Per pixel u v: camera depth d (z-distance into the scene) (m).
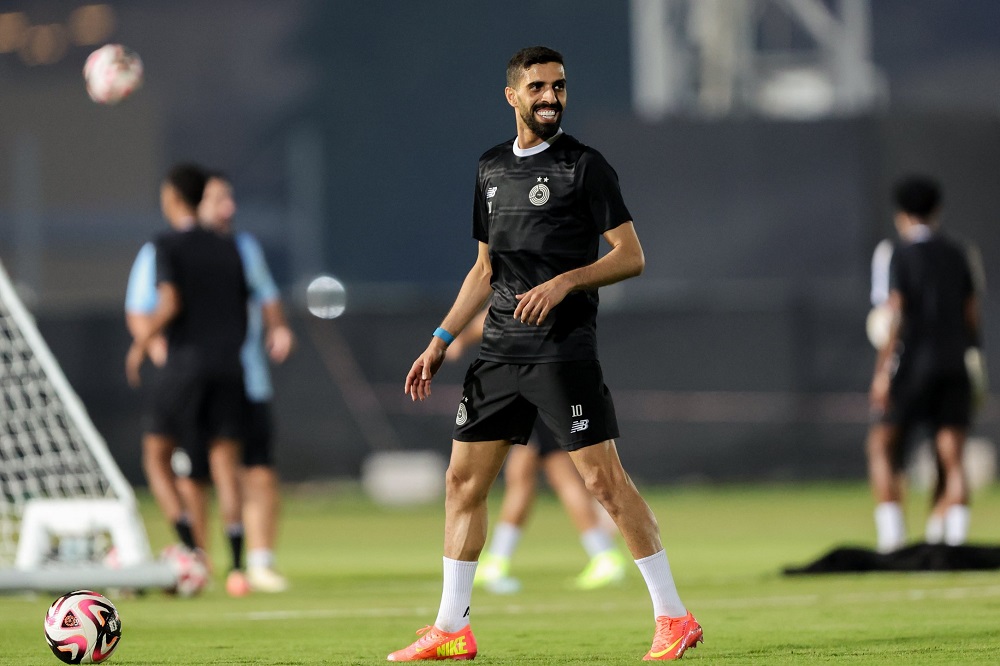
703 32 101.25
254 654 20.02
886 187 79.75
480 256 19.48
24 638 21.92
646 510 18.80
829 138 80.00
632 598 28.62
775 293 80.12
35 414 35.78
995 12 187.12
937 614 23.50
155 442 32.31
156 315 32.09
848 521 54.00
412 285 199.00
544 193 18.59
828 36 106.06
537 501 72.62
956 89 187.38
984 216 79.88
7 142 116.44
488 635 21.91
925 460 69.50
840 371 72.69
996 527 49.25
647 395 73.31
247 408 33.16
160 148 123.31
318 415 73.50
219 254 32.50
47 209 117.12
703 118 80.94
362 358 73.56
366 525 57.22
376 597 29.55
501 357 18.77
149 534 51.22
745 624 22.61
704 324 73.25
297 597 29.67
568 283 18.00
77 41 198.12
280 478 73.44
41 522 30.31
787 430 72.69
